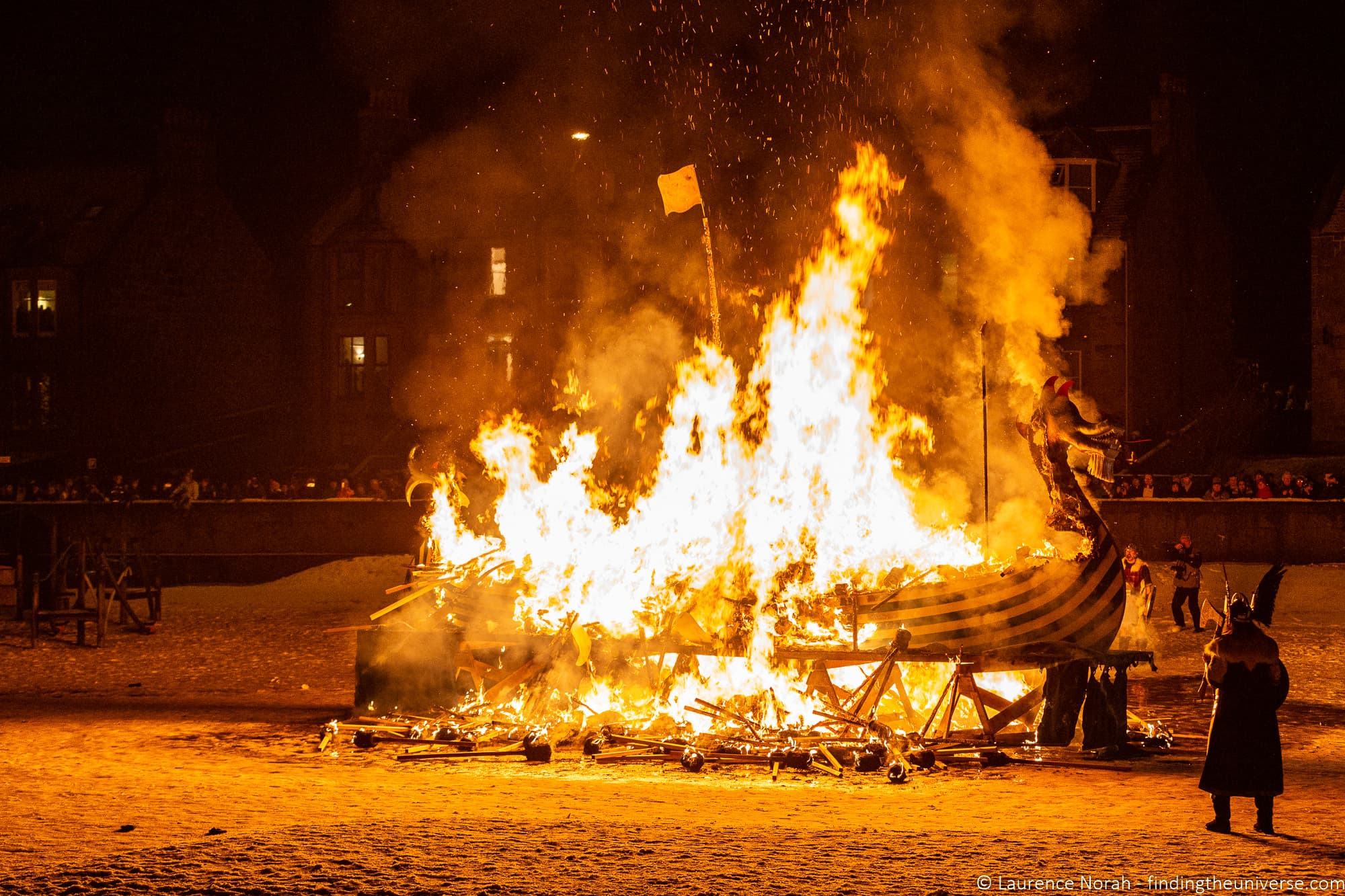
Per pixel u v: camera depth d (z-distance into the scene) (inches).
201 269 2202.3
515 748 526.0
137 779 457.4
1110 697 536.1
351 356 2082.9
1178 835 364.2
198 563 1657.2
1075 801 430.3
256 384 2251.5
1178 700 699.4
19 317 2153.1
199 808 396.8
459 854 331.0
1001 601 548.1
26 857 326.6
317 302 2105.1
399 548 1632.6
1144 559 1467.8
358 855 328.2
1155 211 1909.4
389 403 2059.5
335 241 2092.8
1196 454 1797.5
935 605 555.2
